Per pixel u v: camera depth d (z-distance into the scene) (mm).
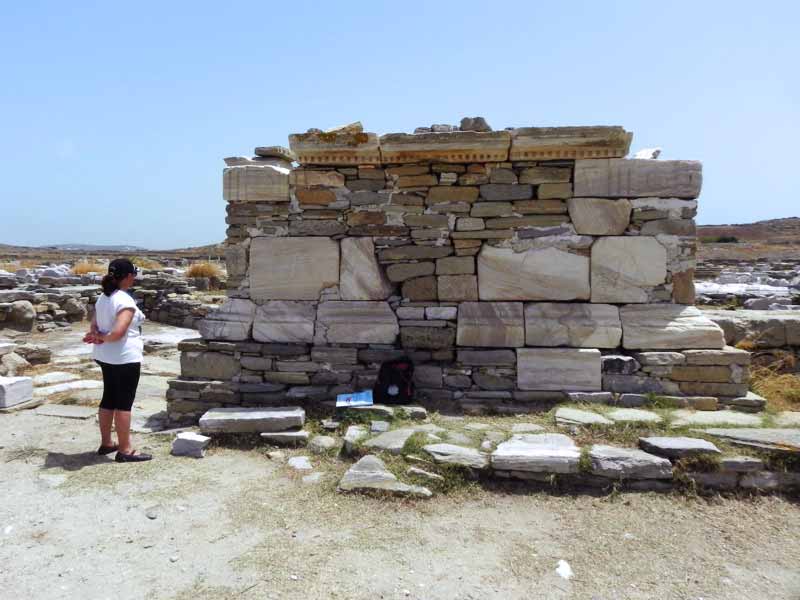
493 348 5199
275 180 5453
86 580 2850
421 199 5359
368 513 3564
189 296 14750
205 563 3010
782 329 6395
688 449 3885
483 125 5469
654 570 3000
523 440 4199
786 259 29406
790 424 4391
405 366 5055
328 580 2861
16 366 7523
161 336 11617
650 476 3812
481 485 3881
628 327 5113
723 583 2887
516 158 5223
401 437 4277
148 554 3096
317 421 4895
